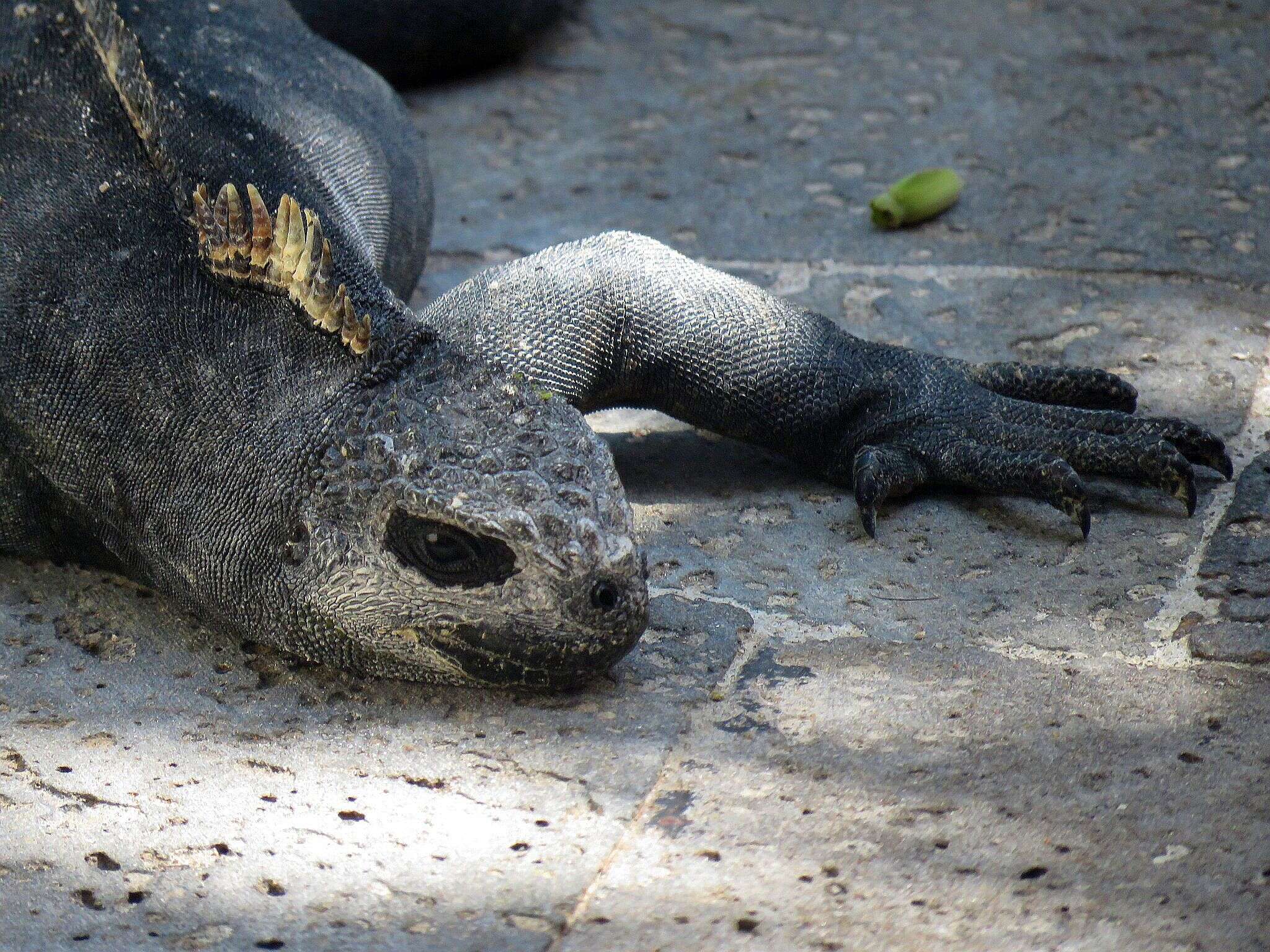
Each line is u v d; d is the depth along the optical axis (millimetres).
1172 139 14062
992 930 6312
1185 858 6621
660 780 7336
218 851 7008
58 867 6949
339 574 7488
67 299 8477
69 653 8523
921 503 9469
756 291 9836
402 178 11289
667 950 6297
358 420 7465
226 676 8281
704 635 8406
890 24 16781
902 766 7316
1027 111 14781
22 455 8602
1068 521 9180
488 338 9062
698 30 17016
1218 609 8281
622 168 14328
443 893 6684
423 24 15672
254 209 7824
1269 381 10492
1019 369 9867
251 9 11406
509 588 7246
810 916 6445
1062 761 7266
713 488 9898
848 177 13875
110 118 9133
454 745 7656
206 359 8016
